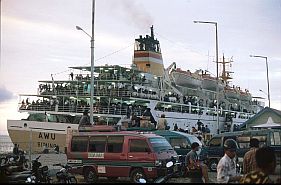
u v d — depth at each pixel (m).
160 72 52.59
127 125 31.39
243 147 22.09
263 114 35.66
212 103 61.12
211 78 65.88
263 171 6.24
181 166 16.73
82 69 46.56
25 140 41.09
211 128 58.53
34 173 14.66
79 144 19.09
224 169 8.59
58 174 15.58
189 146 24.41
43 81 46.94
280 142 21.27
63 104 44.00
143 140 17.48
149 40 52.38
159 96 49.03
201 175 11.42
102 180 19.19
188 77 58.19
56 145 40.03
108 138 18.44
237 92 74.38
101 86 44.47
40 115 44.22
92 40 31.78
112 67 44.78
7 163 16.12
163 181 14.67
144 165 17.12
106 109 41.75
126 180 19.20
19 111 45.06
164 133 25.41
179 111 51.91
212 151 23.75
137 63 52.03
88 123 24.34
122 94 43.38
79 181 18.70
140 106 45.28
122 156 17.75
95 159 18.47
